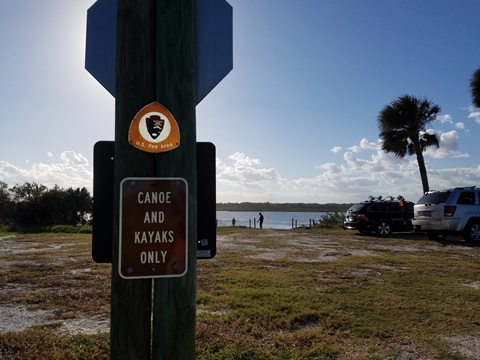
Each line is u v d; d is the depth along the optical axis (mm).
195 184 1777
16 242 14930
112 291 1709
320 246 13023
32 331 4242
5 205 39969
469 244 13023
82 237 17766
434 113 21922
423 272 8039
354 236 17125
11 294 6012
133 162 1684
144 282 1700
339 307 5324
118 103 1714
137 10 1714
